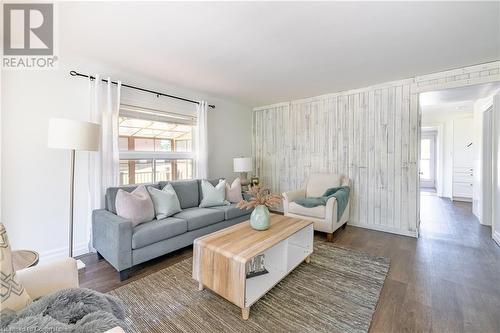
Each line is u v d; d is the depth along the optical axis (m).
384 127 3.56
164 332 1.51
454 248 2.88
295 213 3.43
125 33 2.08
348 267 2.38
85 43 2.27
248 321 1.61
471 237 3.28
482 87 2.97
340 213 3.31
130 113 3.16
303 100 4.45
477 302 1.80
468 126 5.90
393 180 3.51
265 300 1.84
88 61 2.69
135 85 3.19
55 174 2.50
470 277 2.18
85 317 0.94
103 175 2.77
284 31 2.05
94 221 2.56
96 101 2.69
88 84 2.73
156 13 1.79
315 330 1.52
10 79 2.23
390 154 3.52
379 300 1.84
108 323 0.92
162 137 3.58
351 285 2.05
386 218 3.58
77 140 1.97
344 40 2.21
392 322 1.59
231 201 3.57
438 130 6.54
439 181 6.54
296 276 2.20
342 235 3.39
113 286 2.02
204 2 1.66
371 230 3.64
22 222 2.31
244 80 3.39
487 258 2.59
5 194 2.21
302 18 1.86
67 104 2.57
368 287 2.01
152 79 3.34
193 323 1.59
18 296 0.95
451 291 1.95
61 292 1.06
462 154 5.98
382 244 3.04
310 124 4.37
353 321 1.60
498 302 1.80
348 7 1.71
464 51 2.45
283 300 1.84
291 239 2.59
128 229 2.14
